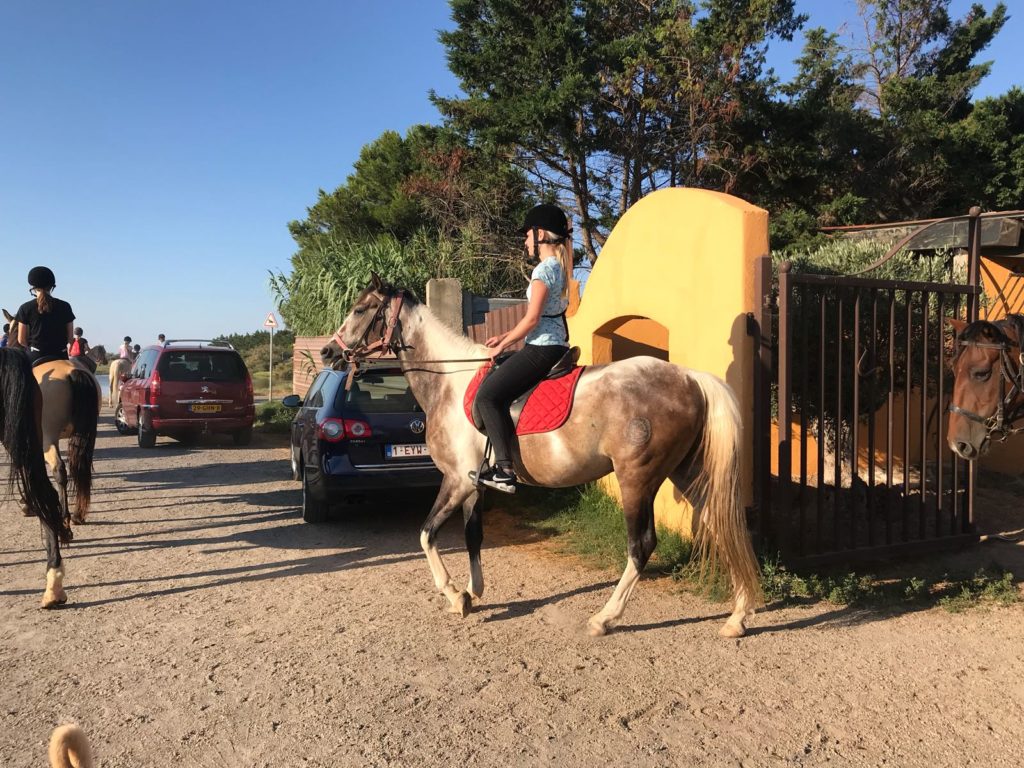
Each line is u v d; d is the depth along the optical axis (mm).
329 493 6992
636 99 19641
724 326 5594
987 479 8477
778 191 20391
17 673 4047
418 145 24938
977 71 23266
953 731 3334
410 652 4312
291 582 5703
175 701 3707
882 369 6855
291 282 19047
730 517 4387
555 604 5121
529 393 4613
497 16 20812
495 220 22141
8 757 3182
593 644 4398
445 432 4977
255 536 7145
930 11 24469
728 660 4137
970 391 4559
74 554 6562
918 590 5152
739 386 5469
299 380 19328
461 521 7727
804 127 19562
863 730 3348
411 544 6809
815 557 5371
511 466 4566
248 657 4254
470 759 3150
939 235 9289
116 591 5516
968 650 4242
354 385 7129
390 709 3604
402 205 27062
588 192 21641
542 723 3447
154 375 13266
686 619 4797
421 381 5180
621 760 3129
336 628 4711
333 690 3818
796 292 6555
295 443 9219
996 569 5570
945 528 6602
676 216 6133
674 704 3617
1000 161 20406
